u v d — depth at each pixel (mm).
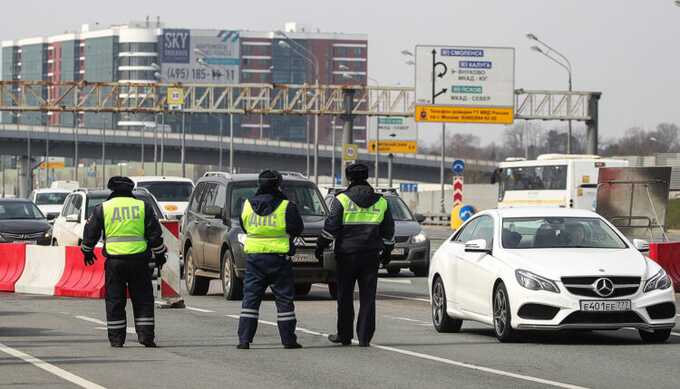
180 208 82125
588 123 147375
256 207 30312
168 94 161125
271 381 24312
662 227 69000
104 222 30734
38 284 52906
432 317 37938
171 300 43312
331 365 26906
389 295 50562
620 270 30531
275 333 34312
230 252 46844
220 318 39281
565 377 24703
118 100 162250
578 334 34000
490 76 135875
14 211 76125
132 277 30812
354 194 30906
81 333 34500
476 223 34812
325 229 30828
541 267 30750
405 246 61719
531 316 30578
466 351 29672
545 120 148375
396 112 153500
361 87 155250
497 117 136250
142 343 30875
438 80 135750
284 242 30312
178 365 26984
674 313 30953
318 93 158750
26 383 24031
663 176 68812
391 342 31969
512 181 111625
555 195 107500
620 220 69688
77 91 162250
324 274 46312
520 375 25047
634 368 26203
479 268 32688
